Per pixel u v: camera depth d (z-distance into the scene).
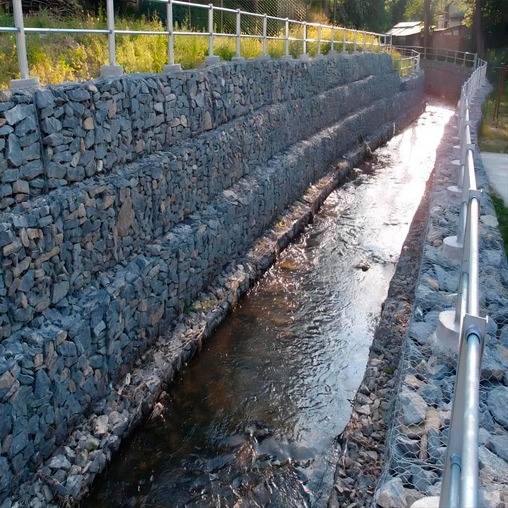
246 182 10.34
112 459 5.65
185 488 5.55
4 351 4.70
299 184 13.07
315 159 14.38
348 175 16.58
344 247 11.35
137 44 9.45
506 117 21.28
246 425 6.39
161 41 10.09
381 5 39.47
